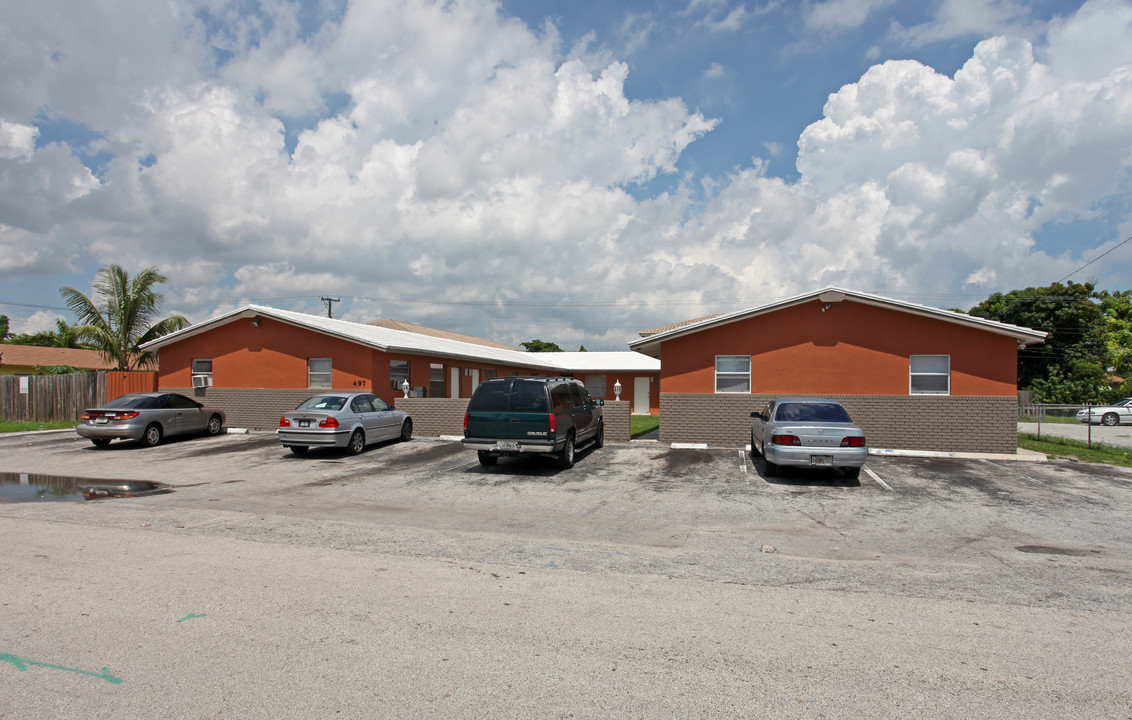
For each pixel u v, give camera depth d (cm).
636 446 1614
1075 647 418
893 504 935
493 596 512
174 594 509
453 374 2547
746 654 403
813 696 349
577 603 498
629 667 383
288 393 1984
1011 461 1380
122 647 407
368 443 1516
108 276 2705
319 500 960
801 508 908
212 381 2095
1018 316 4162
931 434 1517
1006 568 614
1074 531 779
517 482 1116
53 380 2353
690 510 894
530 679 367
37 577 553
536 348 7188
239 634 429
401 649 407
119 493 1015
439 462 1341
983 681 368
